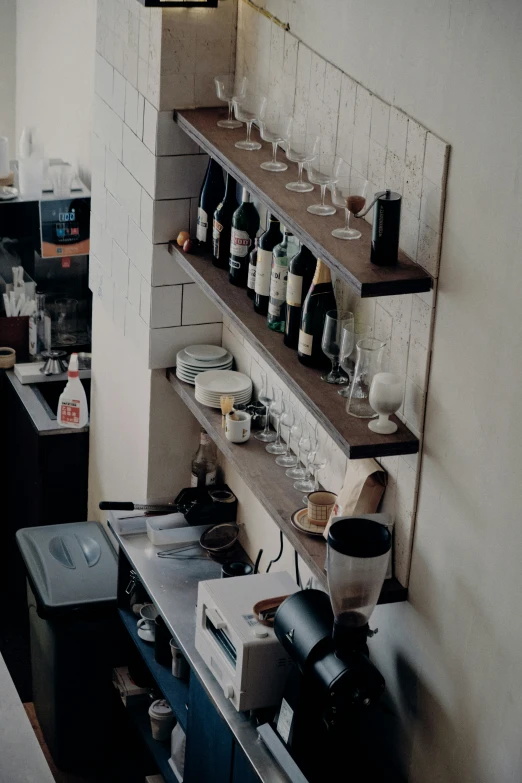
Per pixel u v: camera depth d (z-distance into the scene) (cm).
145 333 379
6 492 510
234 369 378
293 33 304
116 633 397
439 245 243
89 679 400
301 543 292
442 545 259
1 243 484
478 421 239
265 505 312
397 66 253
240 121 330
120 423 425
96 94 395
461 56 229
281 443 338
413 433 263
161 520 382
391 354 270
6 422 495
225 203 335
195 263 343
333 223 269
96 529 427
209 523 382
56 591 390
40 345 492
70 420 455
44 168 491
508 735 242
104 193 401
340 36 278
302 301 294
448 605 260
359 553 254
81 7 470
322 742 285
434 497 260
